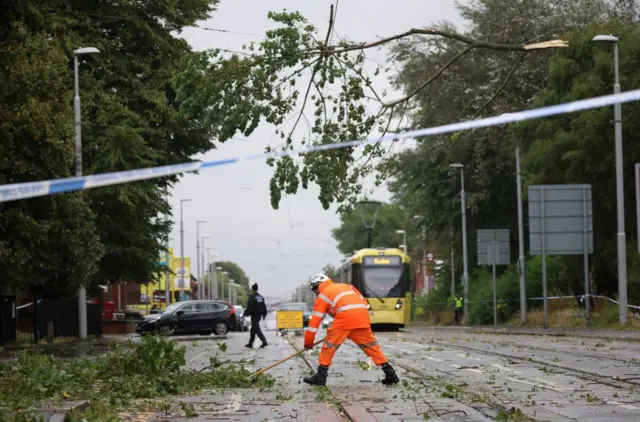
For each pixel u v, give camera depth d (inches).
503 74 2108.8
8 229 1184.8
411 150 2386.8
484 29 2182.6
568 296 1865.2
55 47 1205.7
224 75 873.5
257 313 1240.2
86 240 1328.7
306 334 617.0
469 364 787.4
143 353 648.4
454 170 2450.8
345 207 899.4
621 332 1321.4
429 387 584.7
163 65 1708.9
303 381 660.7
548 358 826.2
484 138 2170.3
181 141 1780.3
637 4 2039.9
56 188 406.0
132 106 1684.3
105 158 1560.0
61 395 561.9
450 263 2945.4
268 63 863.7
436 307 2933.1
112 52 1673.2
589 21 2092.8
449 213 2605.8
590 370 685.9
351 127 884.6
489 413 450.3
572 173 1664.6
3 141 1115.9
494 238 1940.2
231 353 1088.8
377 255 2005.4
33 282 1352.1
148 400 547.2
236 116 872.3
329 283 622.2
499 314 2198.6
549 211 1512.1
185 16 1733.5
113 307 2994.6
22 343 1501.0
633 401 493.7
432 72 2164.1
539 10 2155.5
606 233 1740.9
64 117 1175.0
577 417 431.8
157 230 1907.0
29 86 1139.9
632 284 1615.4
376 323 1972.2
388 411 462.3
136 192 1609.3
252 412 471.8
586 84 1594.5
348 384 623.8
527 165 1721.2
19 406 492.4
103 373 644.7
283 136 887.7
